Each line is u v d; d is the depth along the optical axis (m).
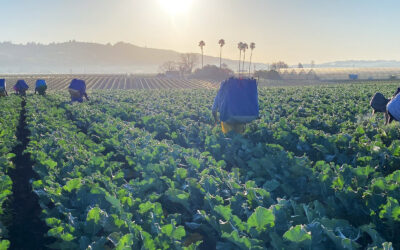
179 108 20.06
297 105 20.62
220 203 5.41
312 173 6.50
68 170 7.41
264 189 5.71
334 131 12.55
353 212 4.96
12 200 7.18
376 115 13.70
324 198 5.71
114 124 13.36
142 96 32.28
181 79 110.38
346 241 3.84
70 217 4.84
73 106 20.78
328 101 22.02
